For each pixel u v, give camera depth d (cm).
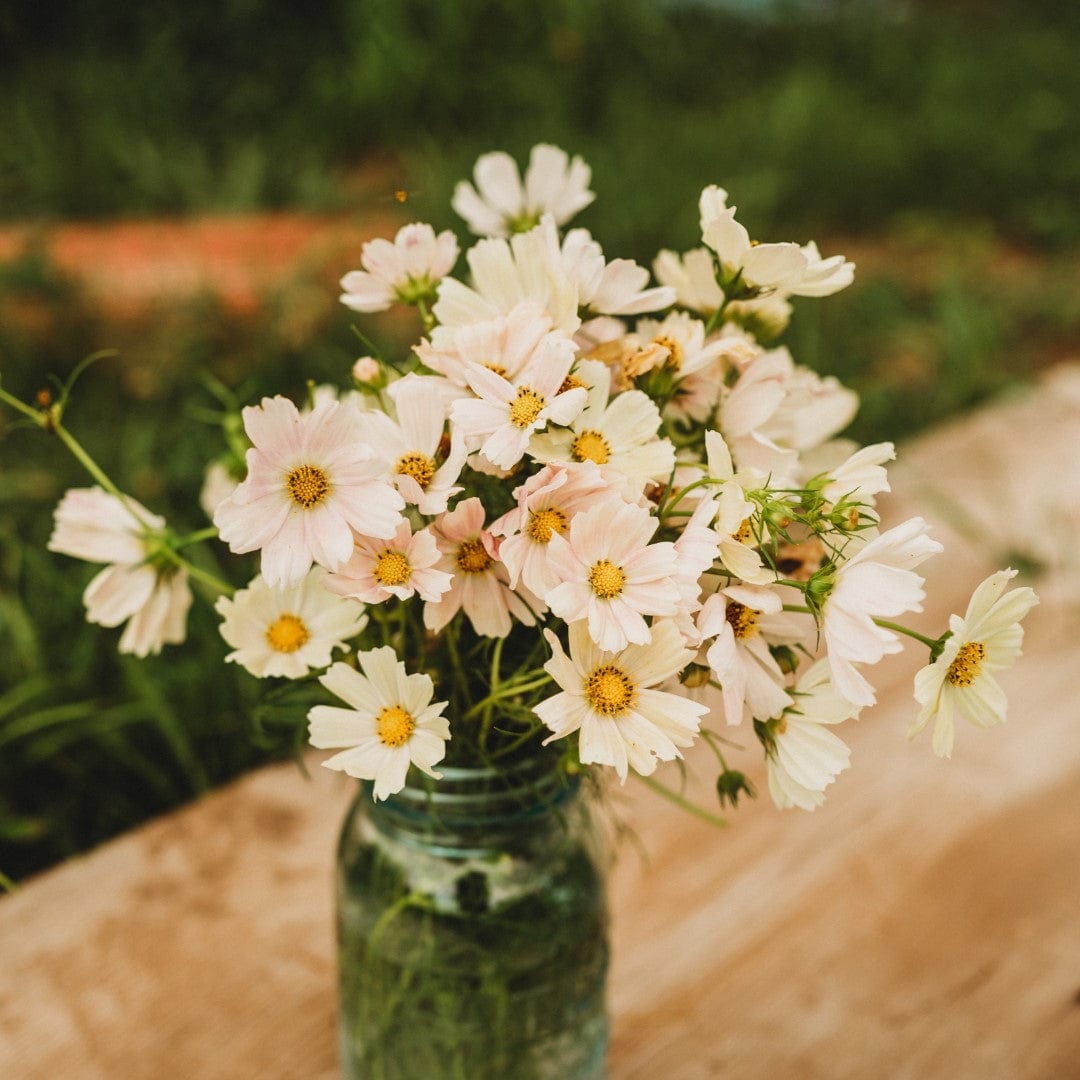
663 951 104
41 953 104
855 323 285
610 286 74
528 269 74
